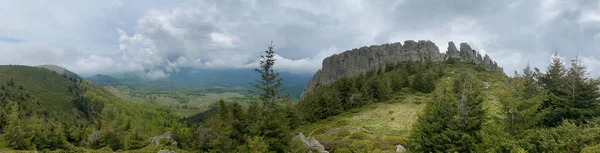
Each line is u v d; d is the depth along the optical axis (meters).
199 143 40.81
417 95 79.31
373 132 48.59
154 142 53.41
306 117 72.88
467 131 26.70
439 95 32.91
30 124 44.94
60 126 59.94
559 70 31.34
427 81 82.88
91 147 53.91
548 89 29.80
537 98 25.47
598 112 27.64
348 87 80.12
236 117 35.06
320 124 65.19
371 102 78.56
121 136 59.00
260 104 38.94
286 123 37.50
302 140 36.41
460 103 27.94
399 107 67.00
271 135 32.78
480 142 25.53
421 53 173.88
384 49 181.75
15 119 46.28
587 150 17.00
